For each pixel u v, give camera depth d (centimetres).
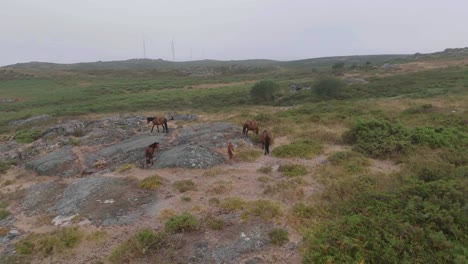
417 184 888
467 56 9688
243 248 760
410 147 1319
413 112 2184
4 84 8581
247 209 945
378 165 1245
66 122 2856
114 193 1149
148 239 809
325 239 709
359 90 4666
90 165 1584
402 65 8688
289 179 1166
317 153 1448
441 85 4184
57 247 840
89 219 976
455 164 1112
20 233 975
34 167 1656
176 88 7094
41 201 1209
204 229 862
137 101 4856
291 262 698
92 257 796
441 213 724
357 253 642
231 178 1240
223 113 3259
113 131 2280
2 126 3441
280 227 837
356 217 763
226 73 12975
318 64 19038
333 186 1024
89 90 6831
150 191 1162
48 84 8631
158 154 1597
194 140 1758
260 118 2328
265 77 9456
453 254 606
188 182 1193
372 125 1600
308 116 2356
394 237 669
